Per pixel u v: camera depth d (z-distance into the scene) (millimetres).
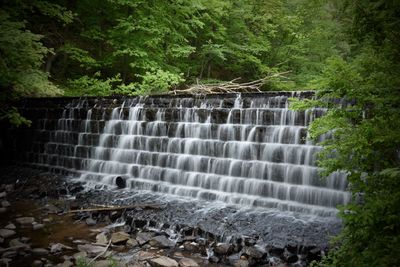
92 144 12727
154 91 16234
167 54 19125
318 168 8289
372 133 3590
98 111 12758
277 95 9477
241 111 9938
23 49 11945
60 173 12430
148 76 15852
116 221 7809
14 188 10328
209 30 20891
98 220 7855
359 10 3596
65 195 9773
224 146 10016
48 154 13547
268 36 22172
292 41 22234
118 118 12344
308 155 8562
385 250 3279
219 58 22141
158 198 9383
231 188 9453
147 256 6066
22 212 8352
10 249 6203
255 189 9109
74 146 12977
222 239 6645
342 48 19828
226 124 10141
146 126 11680
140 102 12227
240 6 21625
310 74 21047
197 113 10742
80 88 16438
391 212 3412
